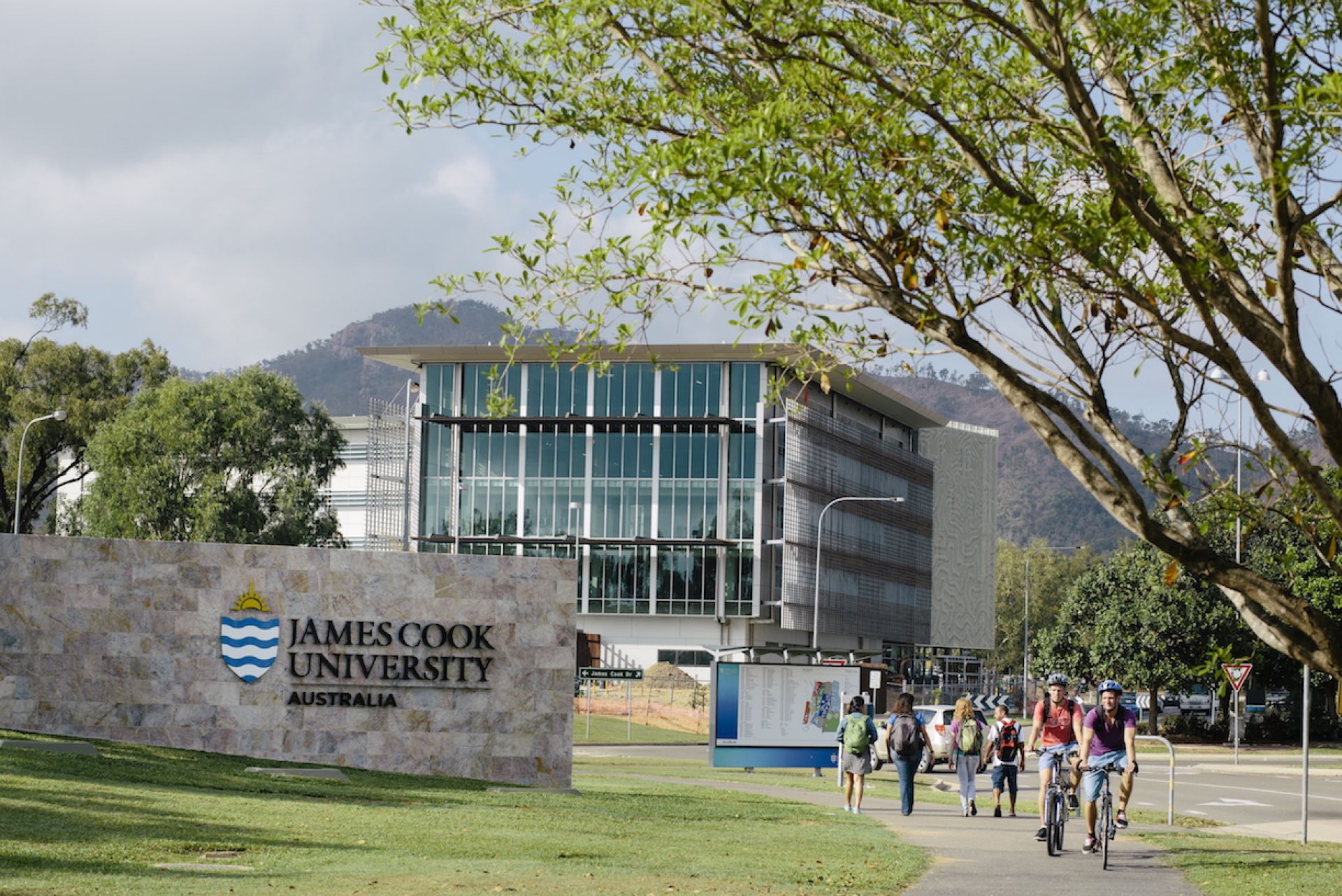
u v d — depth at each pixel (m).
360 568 28.75
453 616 29.02
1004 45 10.38
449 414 90.19
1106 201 10.34
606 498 89.00
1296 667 63.72
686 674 86.31
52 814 15.74
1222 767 46.38
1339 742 65.75
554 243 10.56
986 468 122.31
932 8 10.19
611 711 77.81
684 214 9.72
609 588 88.94
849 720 24.61
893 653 108.94
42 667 27.53
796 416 87.94
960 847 18.22
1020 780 36.97
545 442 89.75
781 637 92.00
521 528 89.56
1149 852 18.12
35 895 10.59
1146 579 64.12
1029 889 13.66
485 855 15.23
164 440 82.31
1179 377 11.18
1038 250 10.05
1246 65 10.14
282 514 82.19
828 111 10.27
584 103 10.80
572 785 29.73
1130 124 9.91
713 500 88.06
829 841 18.58
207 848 14.34
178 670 27.92
